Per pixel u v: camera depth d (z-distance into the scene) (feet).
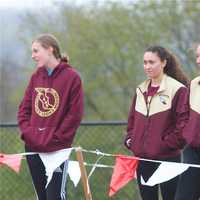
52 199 51.16
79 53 161.07
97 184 74.95
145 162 51.13
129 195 74.74
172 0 152.25
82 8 165.48
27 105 52.49
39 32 171.53
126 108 157.58
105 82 160.04
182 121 49.29
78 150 50.85
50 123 50.80
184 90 50.11
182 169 48.29
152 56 50.70
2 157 54.49
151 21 153.69
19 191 76.48
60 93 50.83
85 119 161.48
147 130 50.75
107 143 75.41
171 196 51.42
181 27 150.82
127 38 156.15
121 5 158.61
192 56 137.69
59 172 51.21
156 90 50.93
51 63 51.29
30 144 51.55
